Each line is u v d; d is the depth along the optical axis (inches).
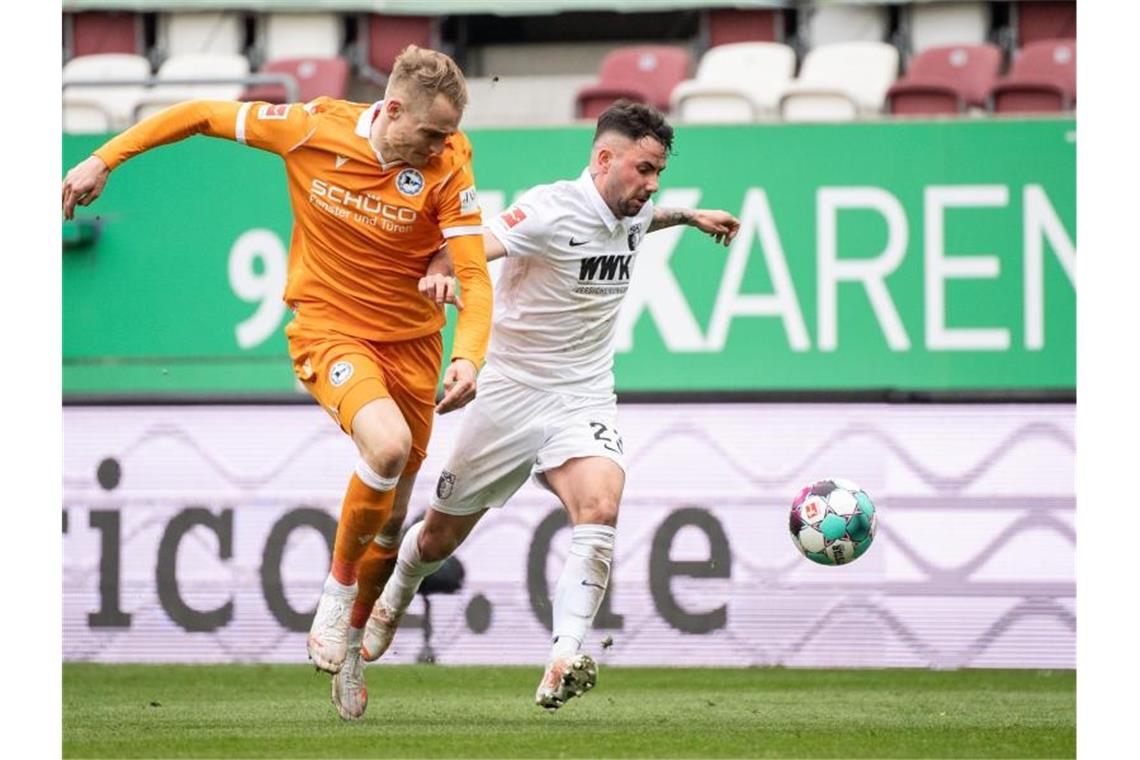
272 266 1086.4
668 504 1054.4
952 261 1055.0
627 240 711.7
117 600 1075.9
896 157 1058.7
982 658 1036.5
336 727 705.6
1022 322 1050.7
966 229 1055.0
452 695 881.5
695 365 1061.8
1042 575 1037.2
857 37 1480.1
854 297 1057.5
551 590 1045.2
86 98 1381.6
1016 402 1045.2
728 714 778.2
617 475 698.8
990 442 1045.2
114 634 1074.7
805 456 1051.3
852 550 756.6
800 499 764.0
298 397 1075.9
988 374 1050.7
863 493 761.0
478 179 1080.8
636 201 690.8
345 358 659.4
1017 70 1378.0
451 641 1050.1
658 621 1048.2
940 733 690.8
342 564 656.4
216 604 1070.4
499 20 1569.9
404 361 684.7
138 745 641.0
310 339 671.1
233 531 1072.2
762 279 1060.5
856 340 1056.8
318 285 671.1
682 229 1064.2
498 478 737.0
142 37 1499.8
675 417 1058.7
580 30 1568.7
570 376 722.2
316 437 1072.8
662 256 1065.5
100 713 789.2
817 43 1487.5
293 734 675.4
